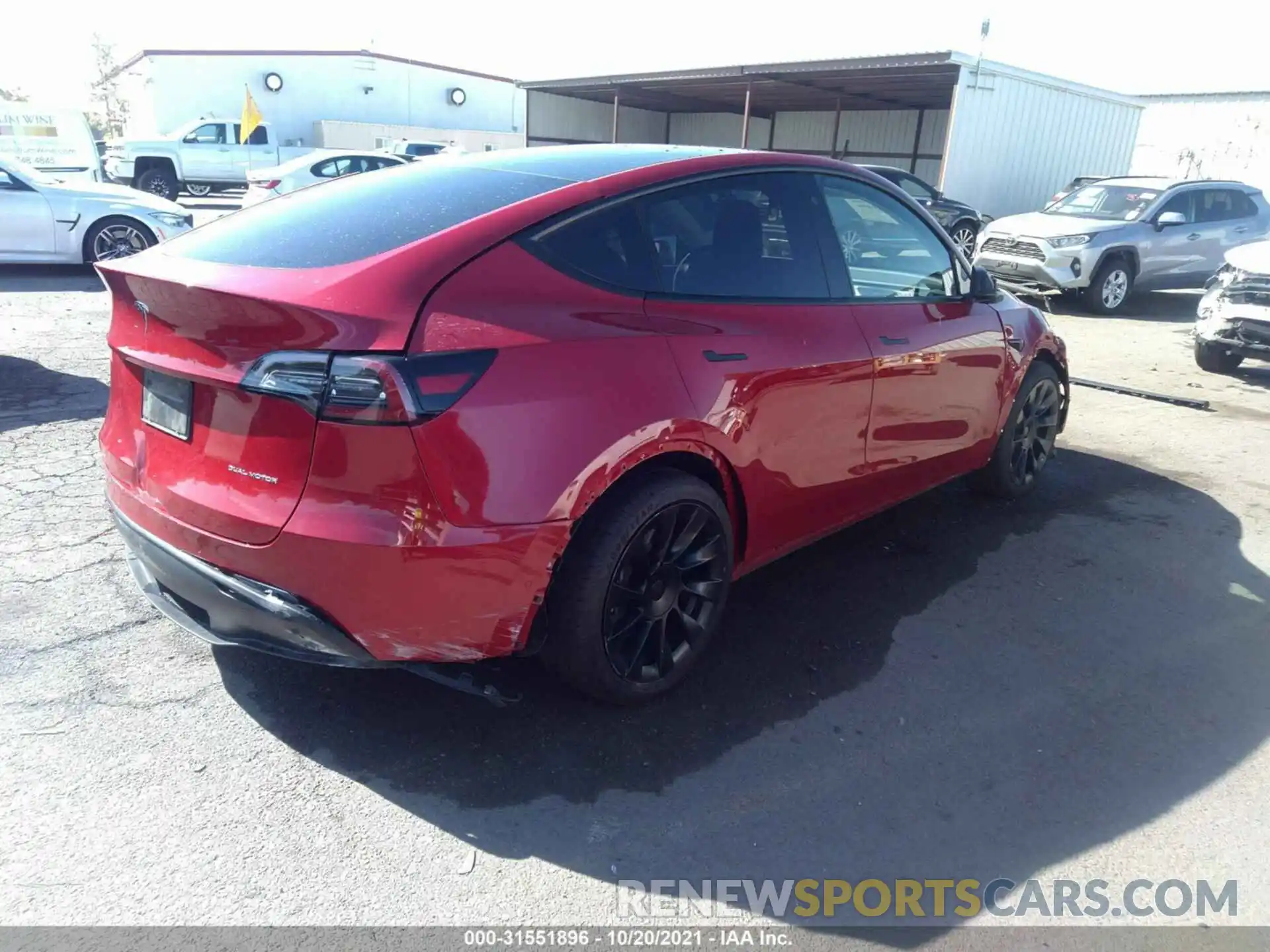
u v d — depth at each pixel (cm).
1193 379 852
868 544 452
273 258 268
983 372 438
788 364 324
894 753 296
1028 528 478
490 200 290
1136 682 342
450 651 257
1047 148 1919
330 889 234
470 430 241
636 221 299
